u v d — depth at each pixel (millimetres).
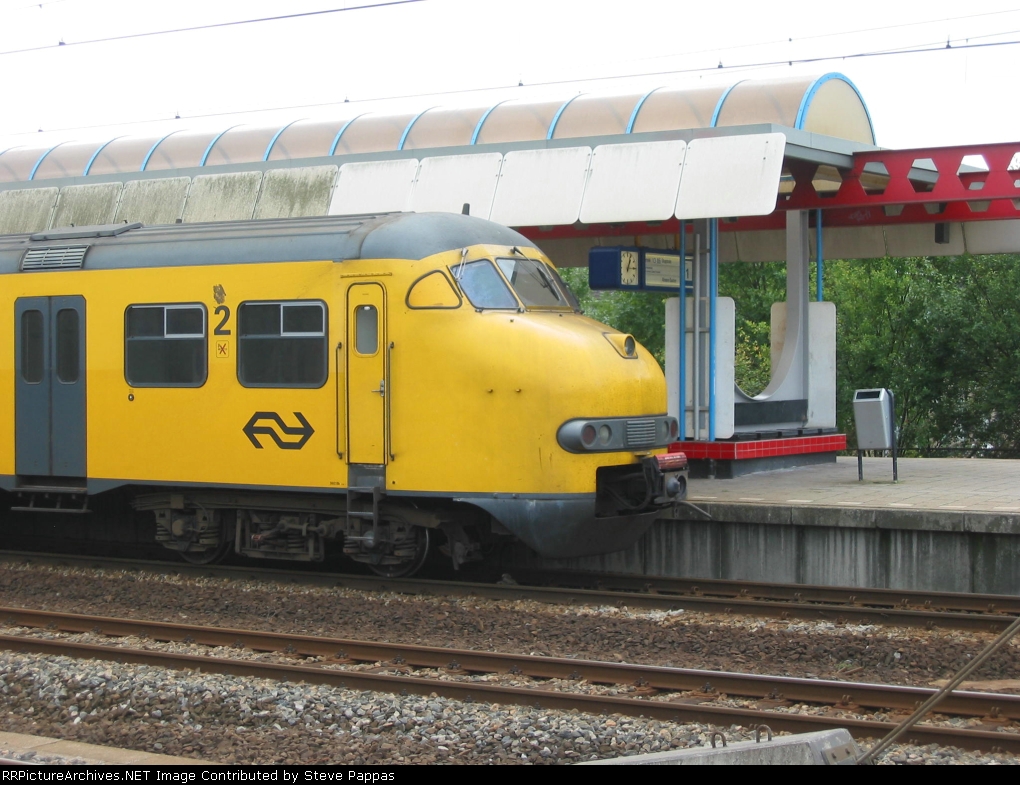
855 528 12398
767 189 14078
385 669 9086
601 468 11289
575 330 11312
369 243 11406
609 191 14852
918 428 28141
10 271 13180
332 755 6980
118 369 12570
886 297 28562
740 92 15898
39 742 7086
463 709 7820
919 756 6777
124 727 7676
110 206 17672
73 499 13156
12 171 20516
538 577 13125
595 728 7336
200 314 12180
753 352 32219
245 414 11969
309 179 16531
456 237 11570
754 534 12883
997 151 15195
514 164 15438
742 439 16484
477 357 10984
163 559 14852
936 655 9125
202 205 17000
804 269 18266
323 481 11648
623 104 16312
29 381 13070
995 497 13477
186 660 9008
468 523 11875
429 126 17312
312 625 10789
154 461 12438
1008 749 6840
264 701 7973
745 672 9016
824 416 18531
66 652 9500
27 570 13492
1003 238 18969
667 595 11391
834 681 7984
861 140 17625
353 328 11445
